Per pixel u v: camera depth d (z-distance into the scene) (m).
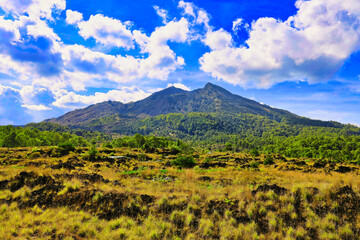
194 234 7.87
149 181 14.88
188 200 9.95
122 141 95.06
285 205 9.20
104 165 26.89
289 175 17.89
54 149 40.06
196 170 22.02
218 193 11.07
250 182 13.92
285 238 7.59
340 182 11.21
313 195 9.59
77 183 11.16
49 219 8.29
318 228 7.96
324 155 90.25
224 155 58.09
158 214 9.05
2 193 9.78
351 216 8.29
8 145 78.50
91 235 7.63
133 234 7.68
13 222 7.77
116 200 9.64
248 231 8.05
